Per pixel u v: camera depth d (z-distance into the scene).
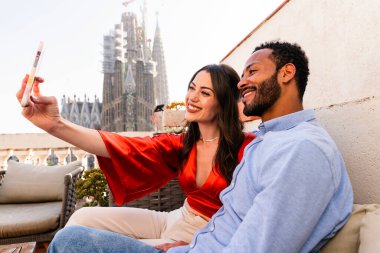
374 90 1.08
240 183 0.85
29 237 2.20
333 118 1.31
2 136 4.99
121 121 69.94
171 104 3.73
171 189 2.01
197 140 1.27
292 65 0.90
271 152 0.77
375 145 1.06
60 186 2.79
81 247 0.82
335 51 1.32
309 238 0.69
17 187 2.75
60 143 5.29
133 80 73.62
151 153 1.30
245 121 2.50
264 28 2.08
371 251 0.62
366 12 1.12
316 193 0.66
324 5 1.39
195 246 0.86
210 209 1.12
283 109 0.92
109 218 1.25
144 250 0.87
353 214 0.76
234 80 1.25
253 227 0.67
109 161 1.30
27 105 1.06
